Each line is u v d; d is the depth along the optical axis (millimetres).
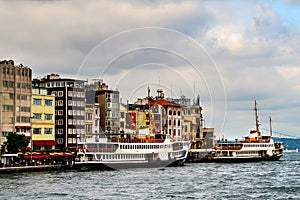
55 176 156750
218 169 194000
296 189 126938
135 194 117750
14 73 197125
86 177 154000
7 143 182625
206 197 113812
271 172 179625
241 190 125125
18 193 118188
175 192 121188
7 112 193625
